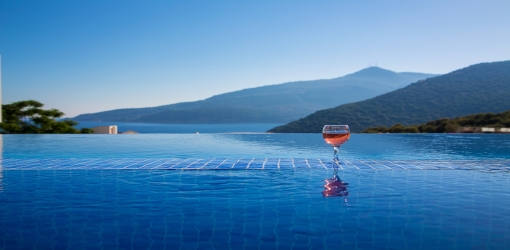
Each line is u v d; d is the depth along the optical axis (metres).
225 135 9.55
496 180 2.65
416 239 1.37
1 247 1.29
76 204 1.95
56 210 1.81
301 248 1.27
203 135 9.51
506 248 1.27
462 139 8.03
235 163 3.52
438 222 1.59
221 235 1.42
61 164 3.51
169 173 3.01
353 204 1.93
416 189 2.34
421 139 8.16
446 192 2.24
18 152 5.50
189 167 3.27
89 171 3.13
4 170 3.18
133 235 1.42
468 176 2.84
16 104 16.19
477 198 2.08
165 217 1.68
